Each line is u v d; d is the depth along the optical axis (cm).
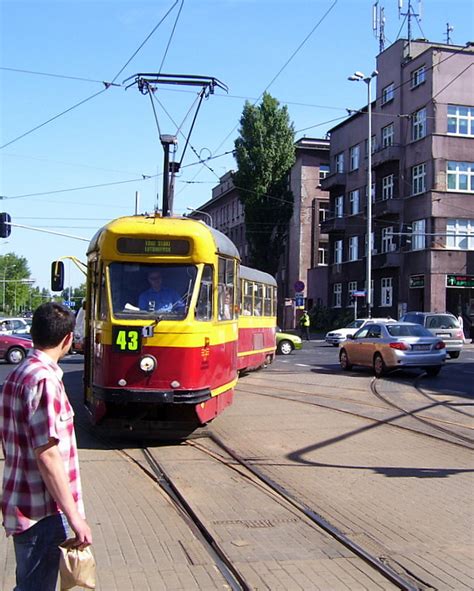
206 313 1026
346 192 5597
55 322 350
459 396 1588
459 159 4450
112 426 1024
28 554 332
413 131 4656
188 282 1010
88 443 1040
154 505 706
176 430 1046
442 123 4425
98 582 496
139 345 970
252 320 2033
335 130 5819
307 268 6388
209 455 956
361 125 5381
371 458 935
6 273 14388
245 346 1945
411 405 1441
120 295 1001
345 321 5272
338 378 1995
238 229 7744
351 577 510
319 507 700
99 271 1034
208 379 1021
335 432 1129
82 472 849
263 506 704
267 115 5556
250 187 5597
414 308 4553
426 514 675
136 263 1014
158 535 607
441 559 549
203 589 486
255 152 5531
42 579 334
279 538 600
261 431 1138
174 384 970
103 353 983
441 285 4341
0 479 781
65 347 359
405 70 4753
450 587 492
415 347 2000
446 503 714
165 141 2238
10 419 335
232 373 1185
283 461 917
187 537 603
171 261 1012
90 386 1097
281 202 5600
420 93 4562
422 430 1145
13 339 2811
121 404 1009
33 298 16438
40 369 337
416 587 490
